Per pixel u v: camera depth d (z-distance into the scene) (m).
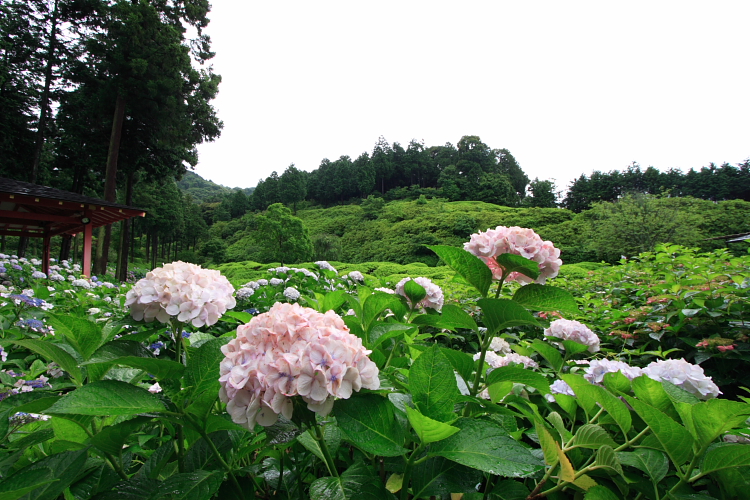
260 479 1.11
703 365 3.20
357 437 0.80
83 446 1.01
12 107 19.09
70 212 11.38
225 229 67.62
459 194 73.19
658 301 3.61
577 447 1.11
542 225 40.56
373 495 0.82
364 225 53.94
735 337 3.11
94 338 1.16
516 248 1.35
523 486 0.99
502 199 70.25
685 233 19.00
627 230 19.91
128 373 1.28
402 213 54.88
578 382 1.11
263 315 0.88
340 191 81.94
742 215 25.73
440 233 42.94
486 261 1.48
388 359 1.55
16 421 1.35
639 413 0.92
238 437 1.08
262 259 36.56
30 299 3.07
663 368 1.33
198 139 22.03
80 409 0.76
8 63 19.12
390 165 87.00
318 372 0.77
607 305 4.29
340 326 0.92
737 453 0.83
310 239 37.31
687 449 0.91
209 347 0.96
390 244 43.97
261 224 34.84
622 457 0.99
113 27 17.62
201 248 53.22
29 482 0.79
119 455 0.97
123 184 24.42
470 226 42.25
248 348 0.82
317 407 0.77
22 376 2.01
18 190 9.58
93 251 38.06
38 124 20.09
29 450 1.19
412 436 0.92
